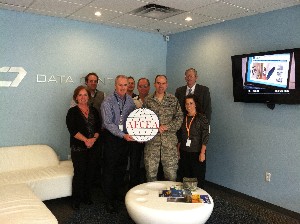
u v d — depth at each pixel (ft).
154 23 15.99
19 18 14.34
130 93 15.38
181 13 13.84
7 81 14.28
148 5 12.76
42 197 12.28
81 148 12.07
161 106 11.87
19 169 13.46
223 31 15.30
